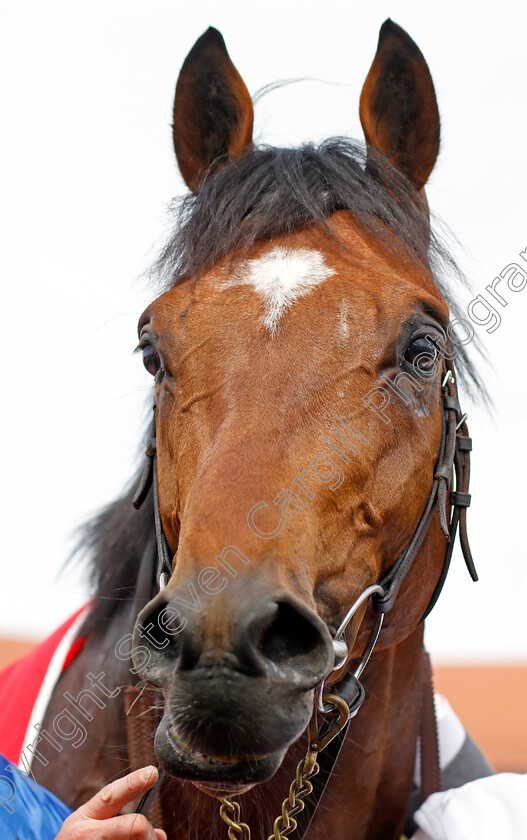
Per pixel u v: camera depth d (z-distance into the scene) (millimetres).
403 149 2896
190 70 2842
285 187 2363
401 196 2570
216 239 2311
